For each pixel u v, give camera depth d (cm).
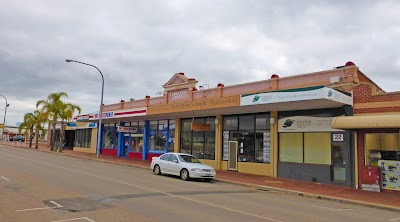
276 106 1875
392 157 1581
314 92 1548
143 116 2828
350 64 1759
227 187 1590
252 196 1315
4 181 1329
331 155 1797
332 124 1606
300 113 1959
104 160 2956
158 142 3033
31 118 4919
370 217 1016
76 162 2592
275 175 2022
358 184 1652
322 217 945
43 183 1308
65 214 810
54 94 4222
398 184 1541
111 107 3772
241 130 2288
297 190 1544
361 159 1658
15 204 911
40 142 7425
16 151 3734
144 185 1397
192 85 2683
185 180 1762
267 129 2127
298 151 1953
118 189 1240
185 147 2727
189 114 2511
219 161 2381
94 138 4125
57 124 5300
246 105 1866
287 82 2023
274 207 1063
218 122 2420
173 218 809
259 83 2173
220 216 859
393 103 1573
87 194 1101
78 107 4294
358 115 1678
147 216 816
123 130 3097
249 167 2191
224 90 2402
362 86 1688
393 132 1566
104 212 841
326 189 1598
